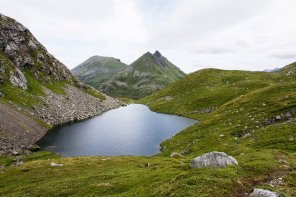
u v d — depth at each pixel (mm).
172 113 148500
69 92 174250
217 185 18047
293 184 17781
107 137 85688
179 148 62469
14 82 119750
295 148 34781
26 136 75938
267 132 47125
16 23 172250
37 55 175250
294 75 126312
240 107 76438
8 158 55906
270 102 66688
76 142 78750
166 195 18625
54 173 38594
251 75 169250
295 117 49500
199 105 138500
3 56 133250
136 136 86812
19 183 32938
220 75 193625
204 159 26891
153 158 52219
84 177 31281
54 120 112125
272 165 23484
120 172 33719
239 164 24953
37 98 123125
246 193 16875
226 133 57812
